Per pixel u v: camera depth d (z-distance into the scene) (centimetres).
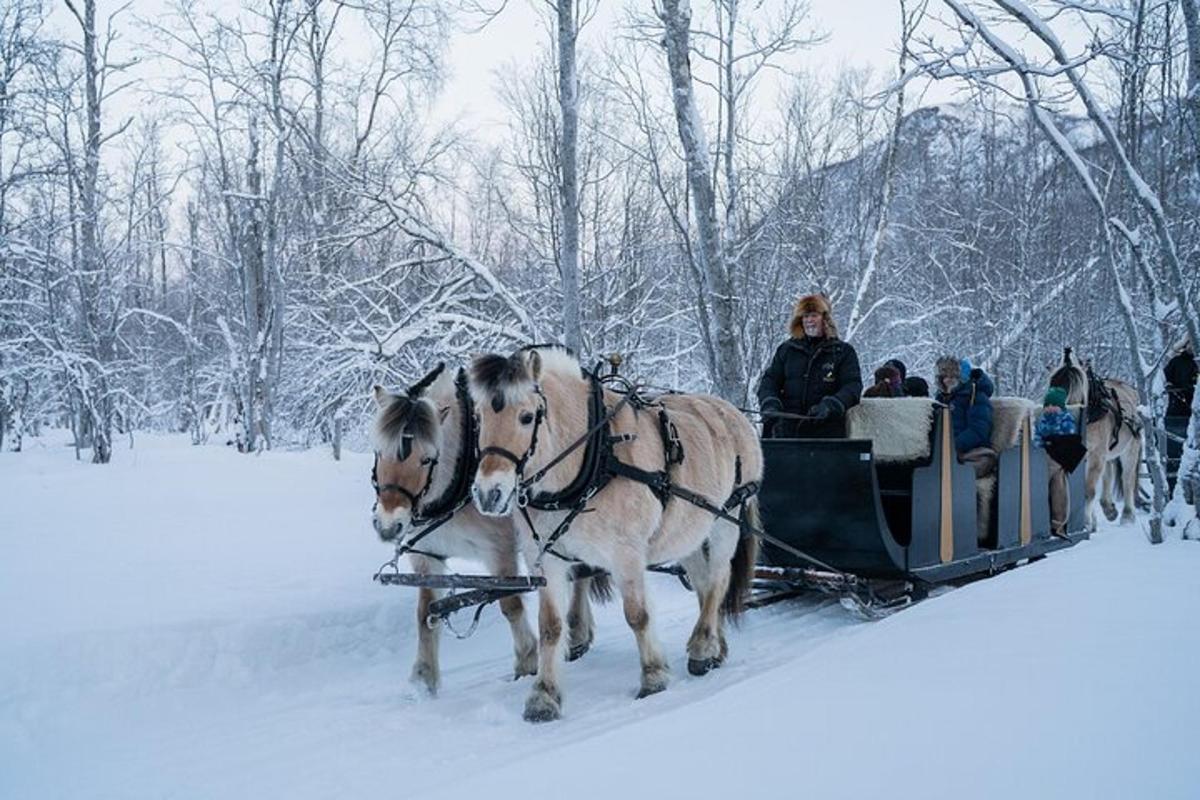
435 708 568
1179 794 297
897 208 2436
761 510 754
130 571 806
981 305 2030
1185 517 830
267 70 1944
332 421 1752
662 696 568
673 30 1085
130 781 459
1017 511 851
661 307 1777
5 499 1177
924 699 409
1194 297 828
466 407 604
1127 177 834
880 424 766
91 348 1755
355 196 1548
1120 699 386
